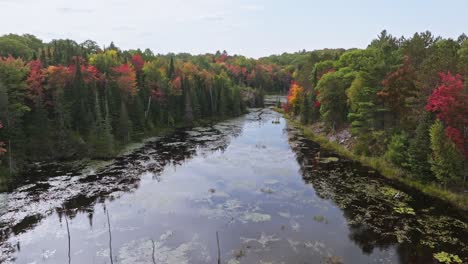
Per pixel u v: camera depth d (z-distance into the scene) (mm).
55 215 29375
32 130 46500
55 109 49500
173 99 80688
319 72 80000
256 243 24703
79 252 23656
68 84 54062
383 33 70688
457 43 49844
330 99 60719
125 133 57938
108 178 39344
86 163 45531
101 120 50688
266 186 36719
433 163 32969
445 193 32312
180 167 44156
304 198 33156
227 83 108000
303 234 26031
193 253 23422
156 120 73000
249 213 29859
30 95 46812
